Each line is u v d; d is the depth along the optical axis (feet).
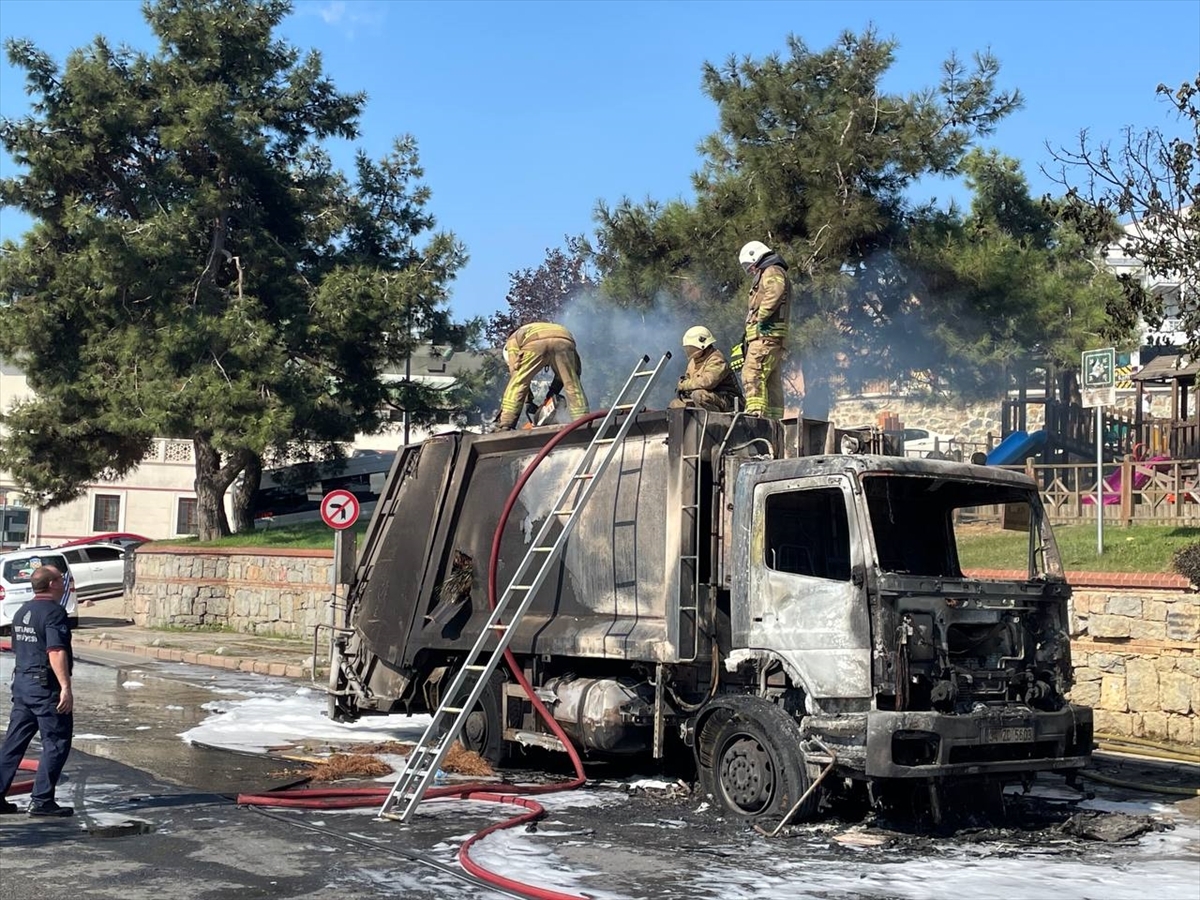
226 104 101.86
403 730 47.06
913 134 75.41
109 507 175.11
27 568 97.96
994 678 29.76
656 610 33.47
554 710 35.35
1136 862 26.43
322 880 24.02
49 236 104.06
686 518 32.78
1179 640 42.63
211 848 26.71
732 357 38.65
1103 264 90.74
